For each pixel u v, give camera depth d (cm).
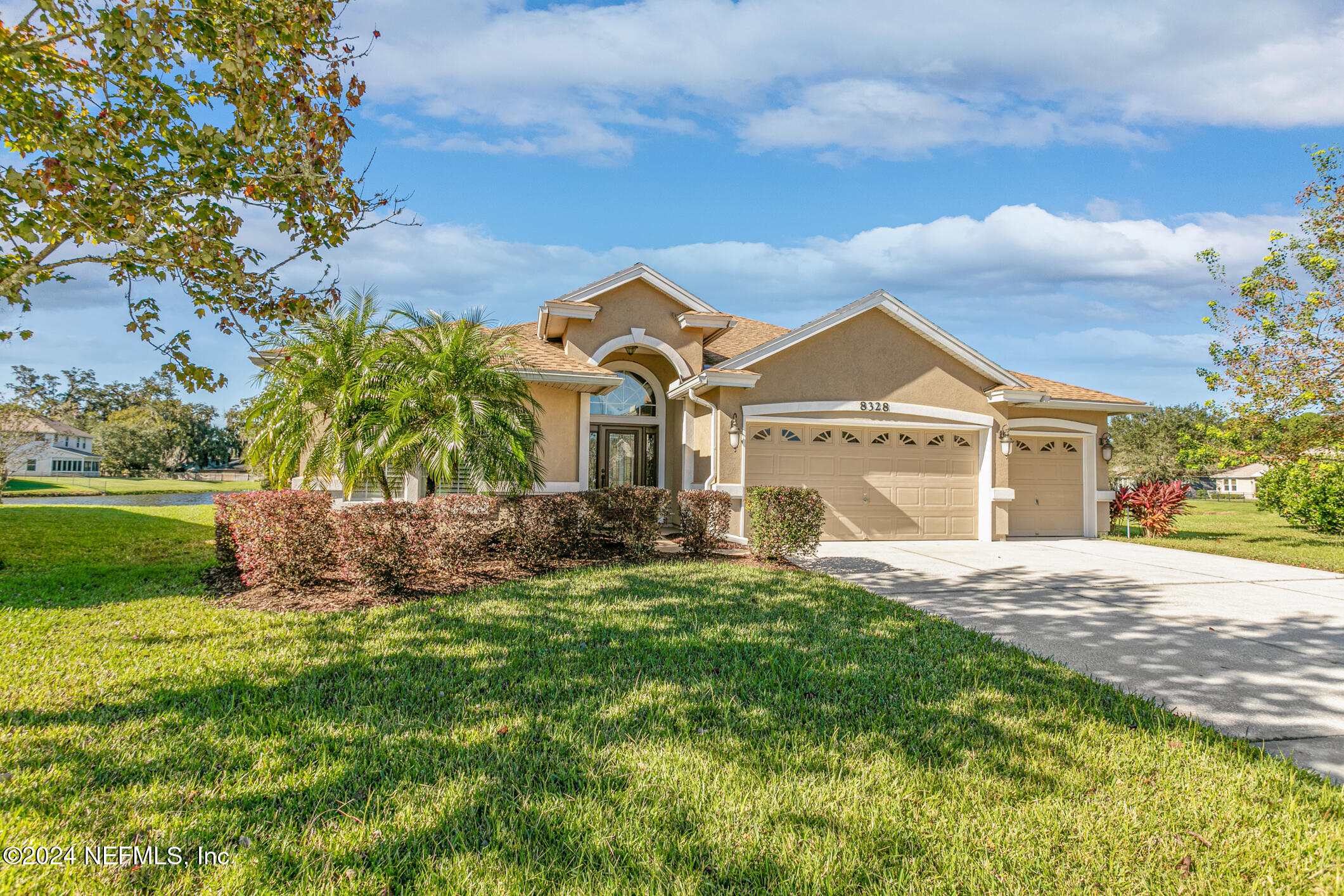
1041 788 341
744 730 405
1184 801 332
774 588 838
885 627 662
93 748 370
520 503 950
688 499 1138
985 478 1467
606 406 1617
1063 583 948
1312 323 1573
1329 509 1680
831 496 1402
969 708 447
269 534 768
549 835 293
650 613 691
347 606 713
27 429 2369
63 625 631
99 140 555
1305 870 279
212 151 566
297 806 315
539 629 620
